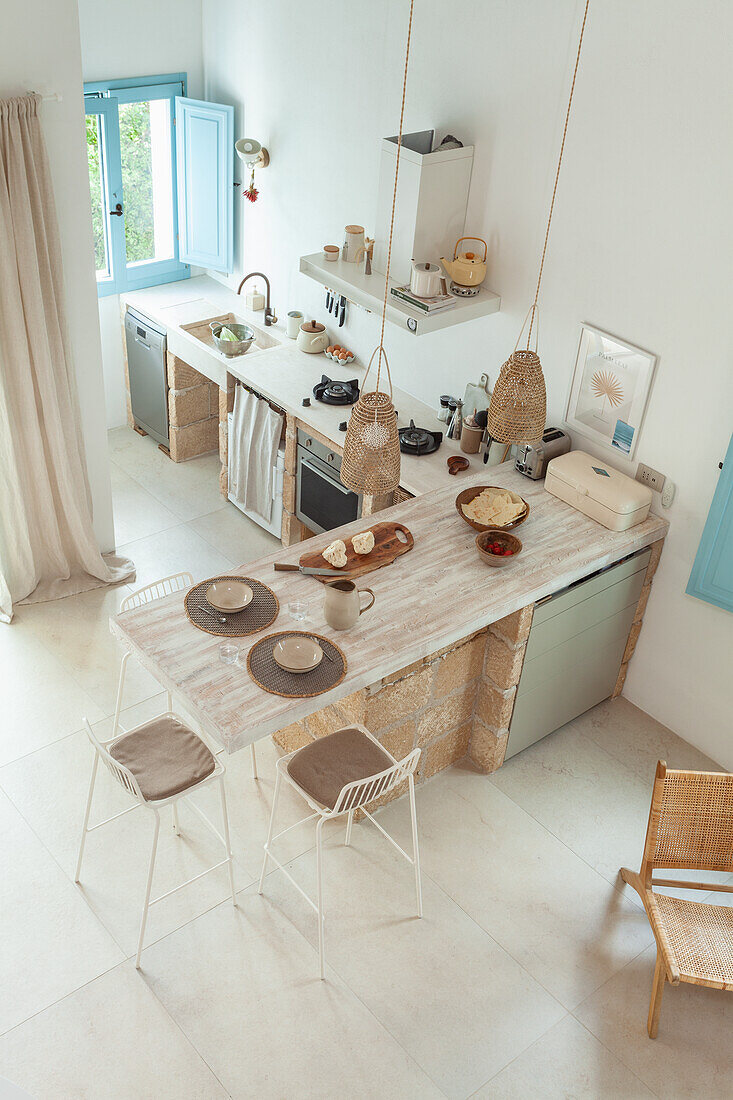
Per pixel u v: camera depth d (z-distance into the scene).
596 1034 3.80
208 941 3.98
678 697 5.10
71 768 4.66
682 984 4.02
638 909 4.29
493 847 4.50
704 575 4.66
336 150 5.88
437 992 3.88
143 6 6.18
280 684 3.76
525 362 4.23
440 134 5.19
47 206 4.75
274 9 5.89
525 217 4.90
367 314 6.11
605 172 4.44
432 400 5.93
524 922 4.18
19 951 3.88
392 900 4.22
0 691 5.02
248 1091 3.50
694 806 3.90
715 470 4.49
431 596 4.23
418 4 5.02
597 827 4.64
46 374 5.02
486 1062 3.67
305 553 4.48
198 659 3.86
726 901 4.36
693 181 4.12
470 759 4.97
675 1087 3.66
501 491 4.82
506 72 4.72
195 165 6.66
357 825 4.53
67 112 4.75
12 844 4.29
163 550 6.21
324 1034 3.70
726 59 3.85
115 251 6.83
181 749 3.86
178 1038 3.64
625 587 4.84
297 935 4.04
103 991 3.77
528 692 4.70
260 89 6.27
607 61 4.26
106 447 5.75
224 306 6.98
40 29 4.49
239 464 6.36
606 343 4.73
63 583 5.75
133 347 6.95
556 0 4.38
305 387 6.02
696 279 4.25
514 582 4.33
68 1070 3.51
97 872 4.20
